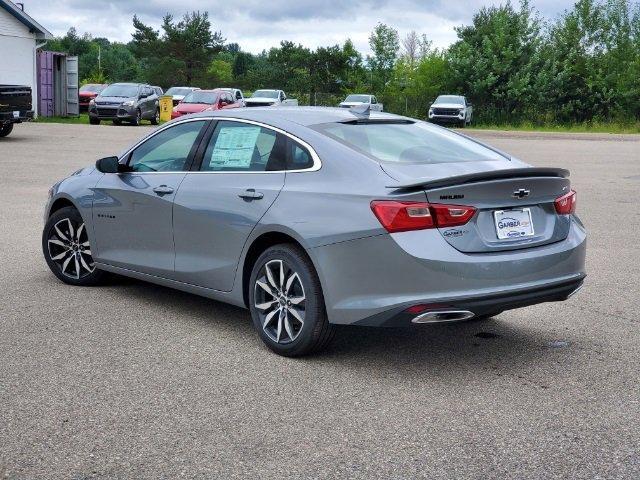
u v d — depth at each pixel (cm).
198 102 3391
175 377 480
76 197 683
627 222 1115
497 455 377
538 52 4922
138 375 482
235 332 577
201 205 566
